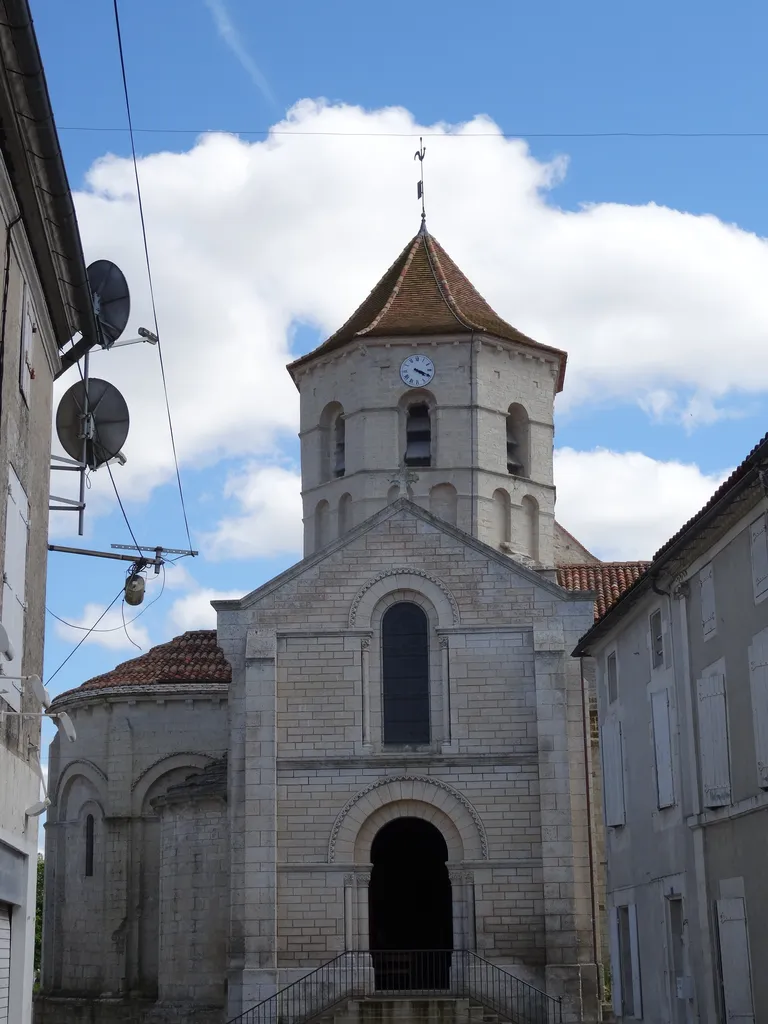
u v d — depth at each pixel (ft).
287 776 124.77
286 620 128.26
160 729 153.99
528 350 160.66
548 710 124.57
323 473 160.45
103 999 146.30
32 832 69.51
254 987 118.93
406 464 155.02
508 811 123.75
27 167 60.39
